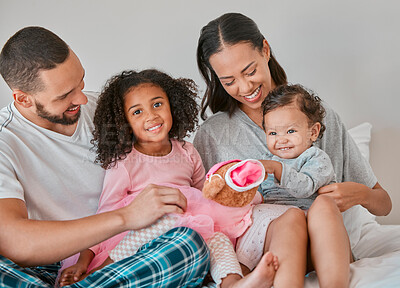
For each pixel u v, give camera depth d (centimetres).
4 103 219
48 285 122
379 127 214
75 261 142
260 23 211
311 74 213
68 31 216
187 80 169
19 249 120
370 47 209
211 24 158
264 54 161
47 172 145
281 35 212
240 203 138
